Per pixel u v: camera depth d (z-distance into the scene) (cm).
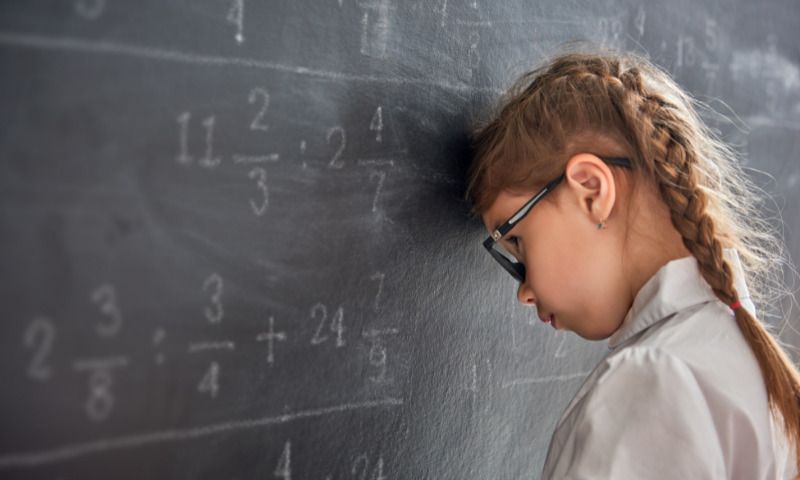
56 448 64
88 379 65
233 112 74
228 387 76
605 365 80
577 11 110
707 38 130
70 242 64
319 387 84
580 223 86
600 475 75
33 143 61
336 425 86
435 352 96
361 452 89
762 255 138
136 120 67
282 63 78
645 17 119
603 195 83
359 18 85
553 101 88
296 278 81
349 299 86
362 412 89
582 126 86
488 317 103
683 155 84
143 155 68
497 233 91
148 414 70
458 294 99
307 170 81
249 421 78
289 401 81
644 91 89
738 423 78
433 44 92
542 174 87
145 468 70
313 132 81
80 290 64
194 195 72
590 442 77
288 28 78
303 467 83
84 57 64
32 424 62
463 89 96
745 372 79
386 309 90
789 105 146
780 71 143
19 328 61
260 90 76
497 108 100
